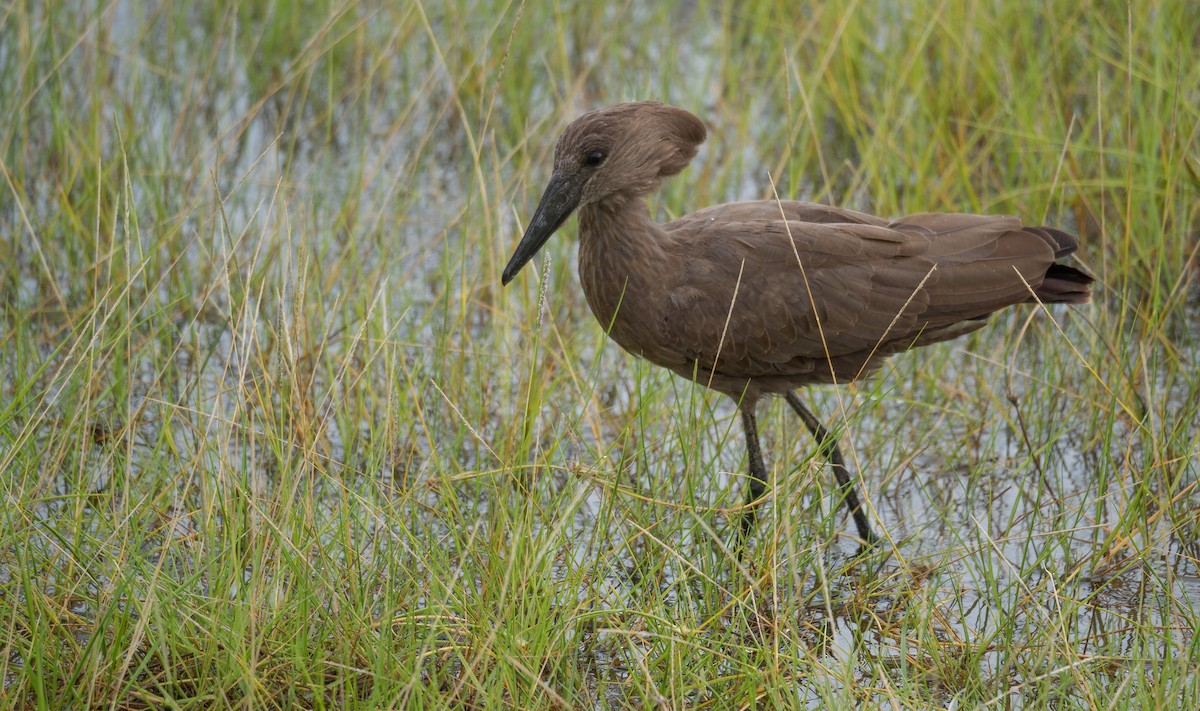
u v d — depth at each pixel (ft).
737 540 31.83
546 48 57.67
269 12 56.59
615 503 32.76
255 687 25.13
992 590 30.91
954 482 36.19
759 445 35.81
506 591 26.81
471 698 26.30
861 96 53.01
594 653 28.53
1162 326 38.65
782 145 52.16
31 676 25.04
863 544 33.17
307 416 33.81
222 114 53.06
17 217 46.26
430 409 37.42
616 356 41.50
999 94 48.96
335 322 41.63
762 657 27.61
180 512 31.45
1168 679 25.89
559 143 33.09
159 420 36.83
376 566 29.40
